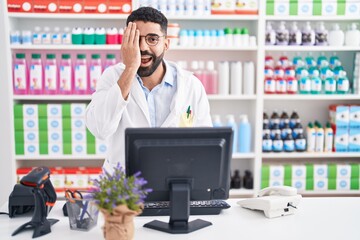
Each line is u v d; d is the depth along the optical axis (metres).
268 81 3.58
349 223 1.79
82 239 1.61
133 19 1.97
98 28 3.43
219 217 1.84
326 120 3.92
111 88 1.91
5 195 3.48
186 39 3.47
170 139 1.62
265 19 3.46
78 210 1.69
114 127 1.98
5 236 1.64
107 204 1.43
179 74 2.23
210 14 3.45
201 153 1.65
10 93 3.38
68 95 3.43
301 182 3.64
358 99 3.89
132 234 1.50
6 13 3.32
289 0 3.46
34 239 1.61
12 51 3.45
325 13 3.49
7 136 3.43
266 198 1.86
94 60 3.45
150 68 2.03
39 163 3.80
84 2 3.36
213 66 3.58
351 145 3.66
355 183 3.68
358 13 3.51
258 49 3.47
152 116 2.21
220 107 3.86
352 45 3.57
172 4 3.41
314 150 3.68
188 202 1.68
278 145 3.62
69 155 3.48
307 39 3.55
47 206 1.80
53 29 3.67
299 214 1.89
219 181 1.71
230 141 1.67
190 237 1.63
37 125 3.44
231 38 3.50
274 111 3.70
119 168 1.53
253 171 3.67
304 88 3.60
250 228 1.72
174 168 1.65
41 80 3.43
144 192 1.54
